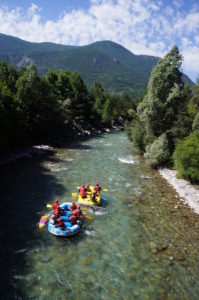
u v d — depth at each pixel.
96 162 34.59
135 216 19.14
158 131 38.31
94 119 79.56
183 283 12.45
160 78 36.25
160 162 33.25
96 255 14.24
